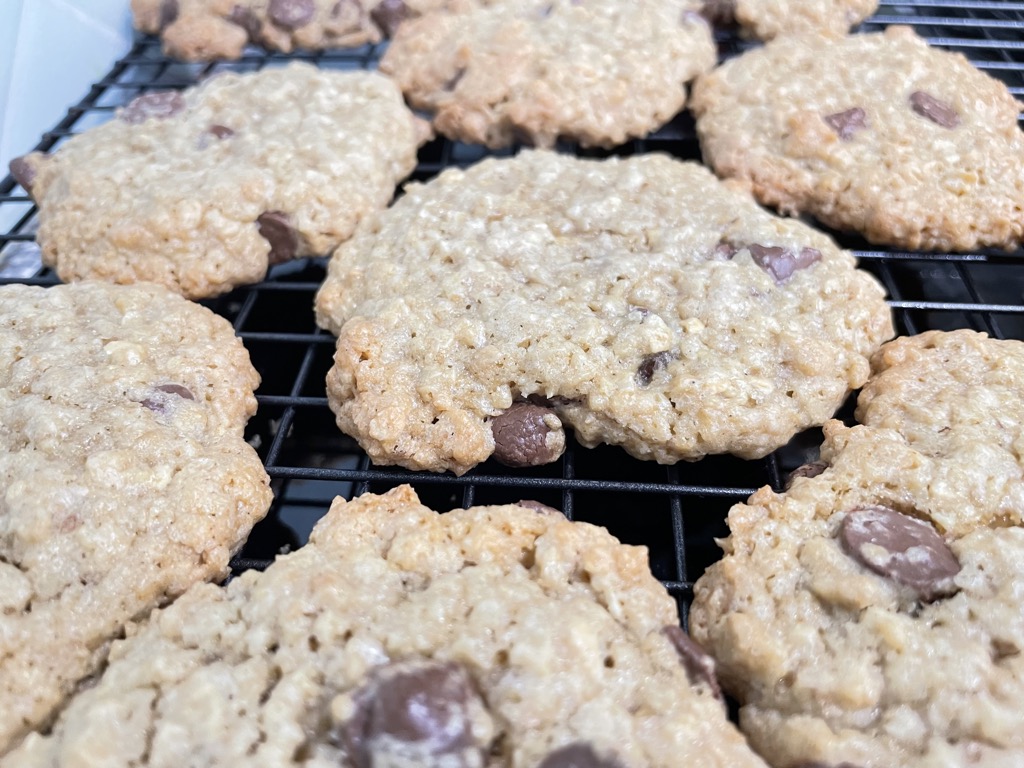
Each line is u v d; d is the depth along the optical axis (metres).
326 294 0.13
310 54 0.21
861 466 0.10
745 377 0.11
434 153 0.19
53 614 0.09
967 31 0.21
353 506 0.10
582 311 0.12
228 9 0.20
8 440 0.11
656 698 0.08
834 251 0.13
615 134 0.17
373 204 0.15
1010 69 0.18
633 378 0.12
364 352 0.12
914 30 0.21
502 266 0.13
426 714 0.08
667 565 0.12
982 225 0.15
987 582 0.09
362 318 0.13
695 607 0.10
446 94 0.18
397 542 0.10
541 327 0.12
